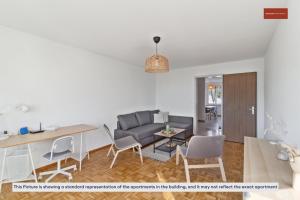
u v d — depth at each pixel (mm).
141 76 5422
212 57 4047
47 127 2838
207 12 1883
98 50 3566
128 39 2828
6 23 2309
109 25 2275
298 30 1347
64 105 3219
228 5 1735
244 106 4414
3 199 2029
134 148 3762
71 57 3316
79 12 1935
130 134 3910
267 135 3299
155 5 1748
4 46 2441
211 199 1970
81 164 3043
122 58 4250
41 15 2033
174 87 5781
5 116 2465
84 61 3572
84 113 3602
